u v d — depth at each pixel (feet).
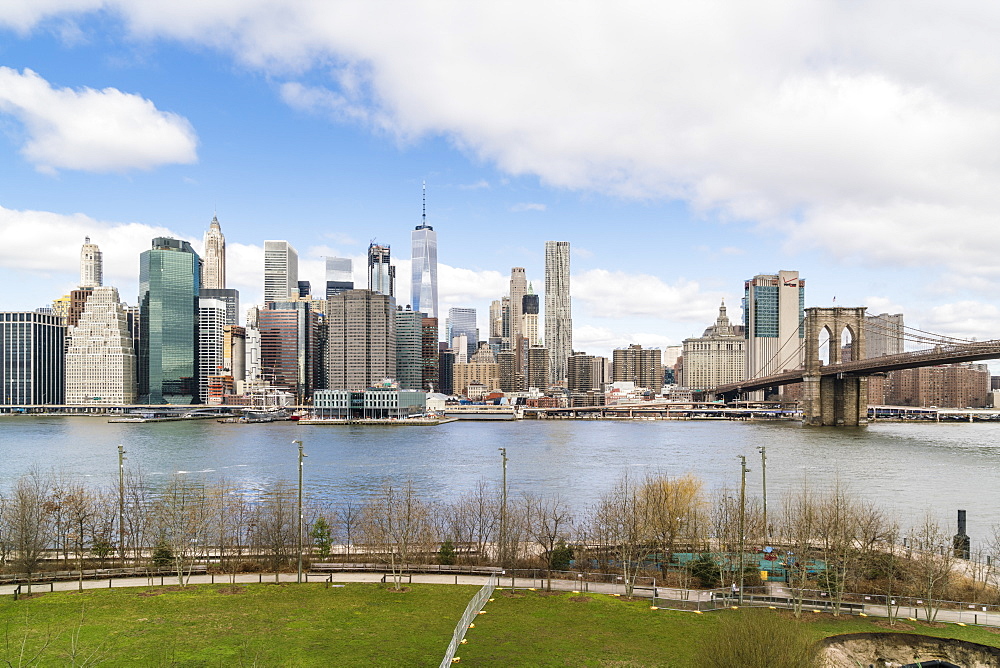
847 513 365.40
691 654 215.10
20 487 477.36
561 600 273.95
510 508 474.49
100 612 257.55
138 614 254.88
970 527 474.49
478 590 289.33
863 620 250.78
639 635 233.55
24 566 304.09
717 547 360.07
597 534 414.00
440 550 358.02
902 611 262.47
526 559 352.49
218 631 236.43
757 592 290.56
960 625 246.88
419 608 263.70
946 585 291.17
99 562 347.77
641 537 354.95
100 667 203.62
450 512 512.22
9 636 229.66
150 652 215.92
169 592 285.23
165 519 420.36
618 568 340.18
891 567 298.97
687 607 264.52
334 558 350.23
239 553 349.61
